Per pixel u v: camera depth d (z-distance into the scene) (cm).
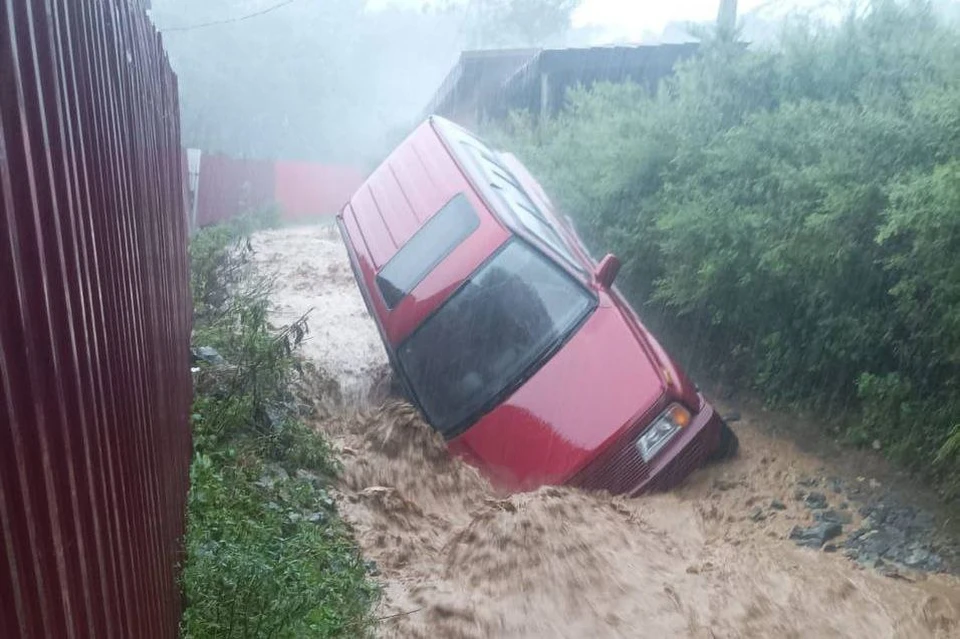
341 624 431
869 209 588
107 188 277
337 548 528
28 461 166
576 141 1155
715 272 699
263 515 526
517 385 652
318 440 654
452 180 788
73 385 200
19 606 153
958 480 530
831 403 664
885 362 621
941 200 489
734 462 641
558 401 633
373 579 514
